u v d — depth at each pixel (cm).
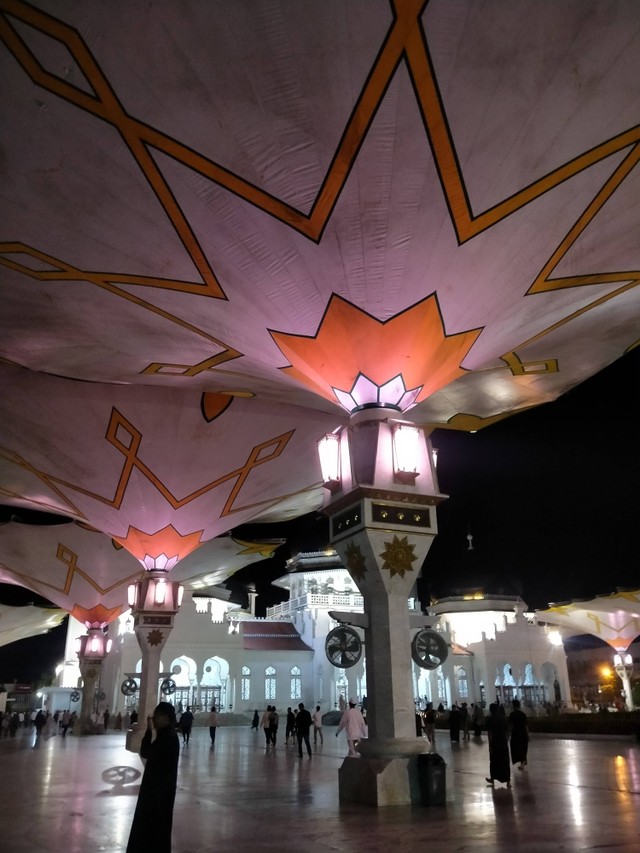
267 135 732
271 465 1986
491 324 1010
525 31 643
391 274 896
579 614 4131
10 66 665
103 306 1070
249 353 1124
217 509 2088
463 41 649
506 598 4312
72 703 4353
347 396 1024
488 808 783
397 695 845
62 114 714
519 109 716
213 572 3478
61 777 1253
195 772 1255
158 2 605
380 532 888
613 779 1077
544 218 845
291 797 906
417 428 957
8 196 822
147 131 729
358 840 612
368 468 922
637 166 791
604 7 622
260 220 833
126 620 3797
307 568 4303
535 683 4134
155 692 2005
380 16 622
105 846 621
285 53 652
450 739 2355
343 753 1728
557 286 971
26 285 1016
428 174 777
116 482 1925
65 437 1747
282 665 3891
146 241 884
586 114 725
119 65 663
